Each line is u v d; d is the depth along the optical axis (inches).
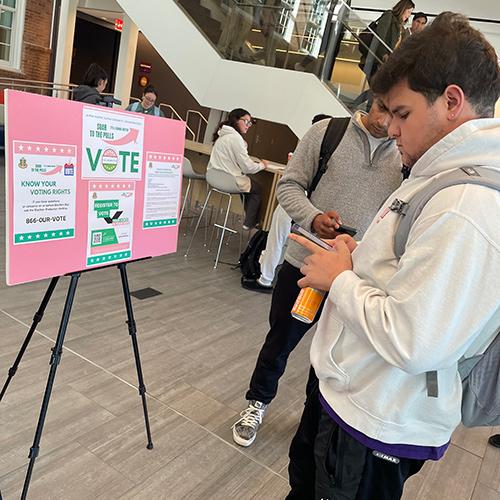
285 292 72.3
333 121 70.5
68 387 83.2
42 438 70.1
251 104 233.8
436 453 35.2
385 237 32.9
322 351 37.6
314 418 44.1
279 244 144.9
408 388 33.0
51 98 45.6
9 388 79.5
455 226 27.0
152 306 124.2
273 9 222.7
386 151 67.3
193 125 479.8
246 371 100.7
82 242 52.8
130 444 72.7
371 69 194.7
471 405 34.7
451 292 27.1
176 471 69.2
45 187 47.2
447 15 31.3
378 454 34.5
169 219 64.8
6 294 113.0
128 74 357.4
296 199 68.2
